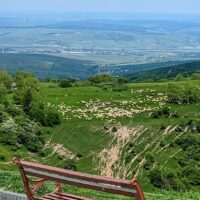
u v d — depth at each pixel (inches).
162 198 877.2
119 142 4224.9
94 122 4648.1
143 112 5078.7
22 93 5039.4
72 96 5753.0
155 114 4955.7
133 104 5457.7
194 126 4517.7
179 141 4160.9
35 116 4564.5
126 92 6097.4
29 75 6127.0
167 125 4574.3
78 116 4864.7
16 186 778.8
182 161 3757.4
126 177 3513.8
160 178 2913.4
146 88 6309.1
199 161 3752.5
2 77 6033.5
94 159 3848.4
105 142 4220.0
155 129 4503.0
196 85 6579.7
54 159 3772.1
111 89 6343.5
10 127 3890.3
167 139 4269.2
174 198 887.7
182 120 4699.8
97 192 861.8
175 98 5467.5
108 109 5211.6
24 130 3996.1
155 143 4188.0
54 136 4264.3
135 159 3821.4
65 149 3996.1
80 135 4333.2
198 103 5418.3
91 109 5182.1
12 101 5098.4
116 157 3892.7
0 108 4598.9
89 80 7396.7
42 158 3745.1
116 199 799.1
